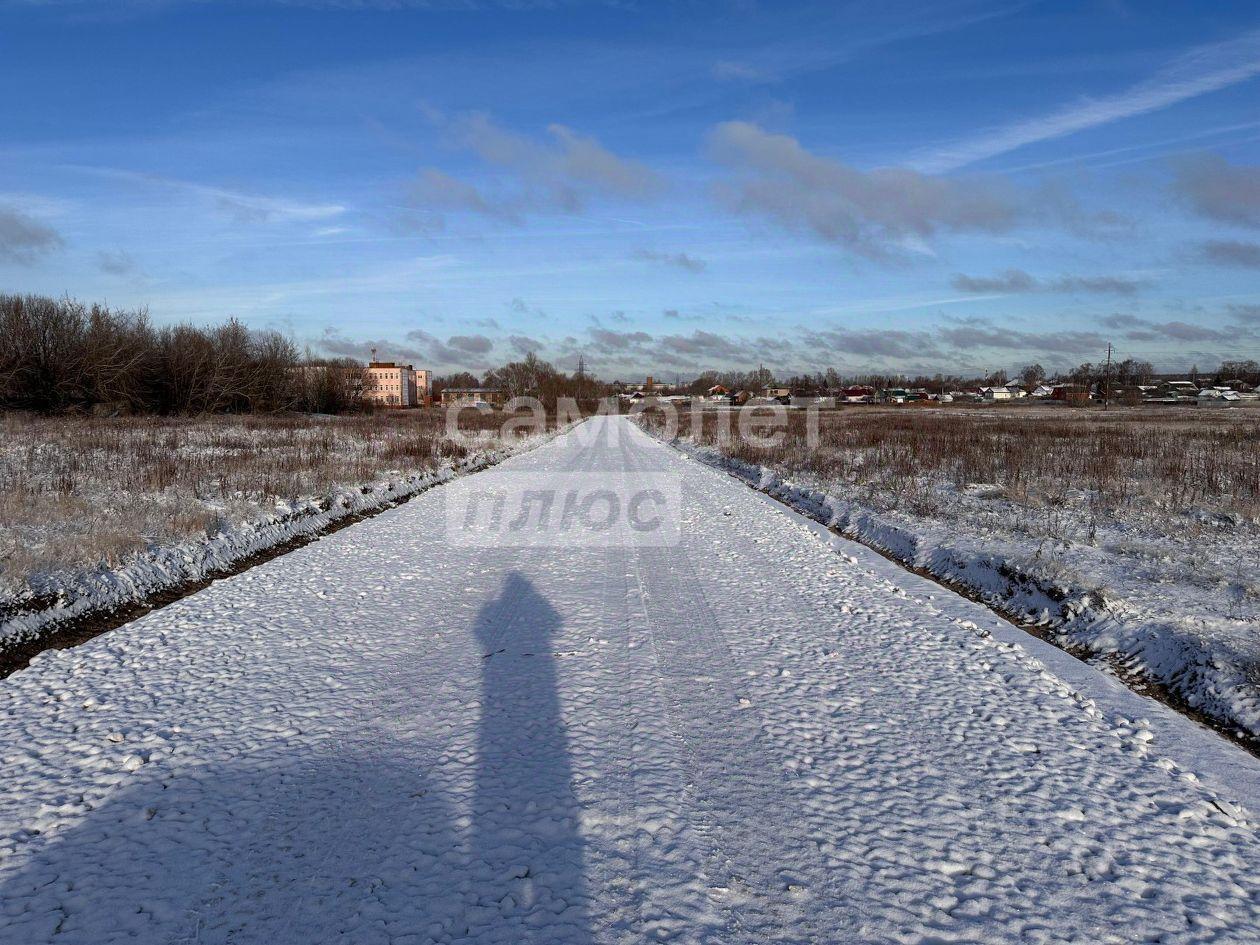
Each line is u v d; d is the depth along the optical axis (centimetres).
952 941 286
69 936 282
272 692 515
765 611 727
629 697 512
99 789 386
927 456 2164
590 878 320
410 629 662
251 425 3816
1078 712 498
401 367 12775
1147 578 827
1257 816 378
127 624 673
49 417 3716
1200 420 4581
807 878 322
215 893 307
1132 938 289
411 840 345
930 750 439
